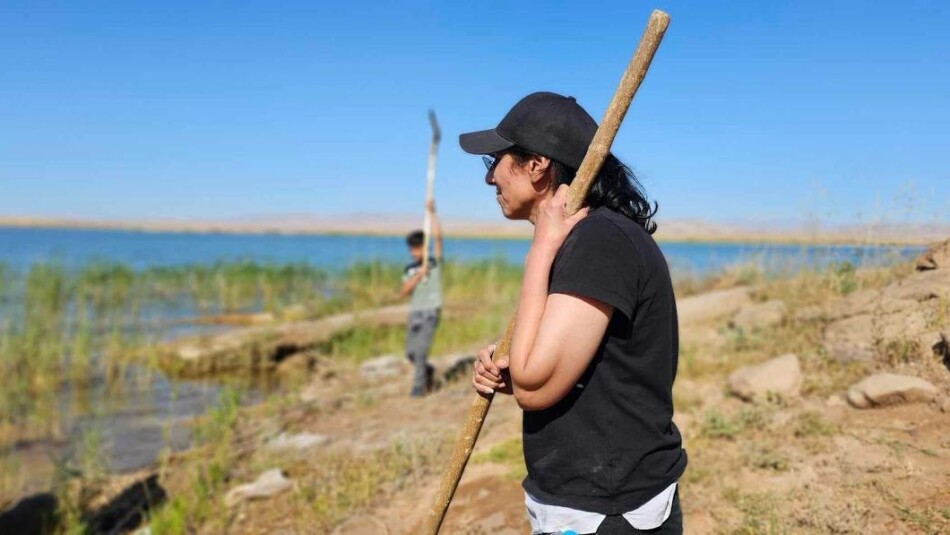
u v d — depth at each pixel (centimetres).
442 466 521
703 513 371
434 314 806
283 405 855
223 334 1391
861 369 493
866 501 339
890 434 401
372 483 520
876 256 628
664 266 181
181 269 2495
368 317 1444
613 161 196
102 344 1295
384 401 793
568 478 179
